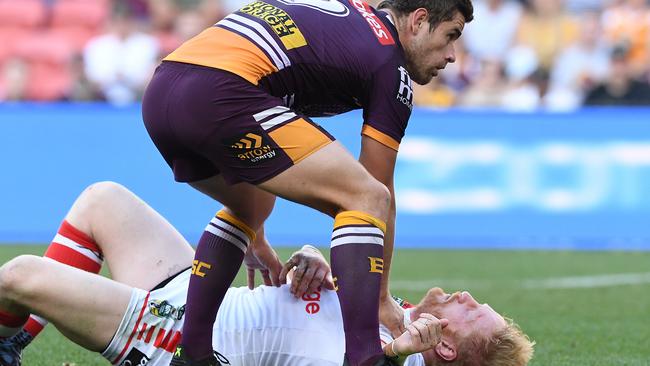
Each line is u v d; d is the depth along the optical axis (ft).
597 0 143.02
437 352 40.88
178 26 138.72
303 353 39.81
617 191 114.73
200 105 37.14
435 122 115.96
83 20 142.00
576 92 136.56
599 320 68.59
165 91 38.32
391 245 40.42
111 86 134.62
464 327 40.93
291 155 36.94
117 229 42.57
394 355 37.06
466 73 136.46
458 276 91.56
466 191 115.75
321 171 36.86
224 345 40.16
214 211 114.11
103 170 115.34
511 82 136.77
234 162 37.52
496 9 139.64
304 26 38.37
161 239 42.78
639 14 139.85
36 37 140.87
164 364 39.75
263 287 41.60
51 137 115.55
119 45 135.13
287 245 113.91
